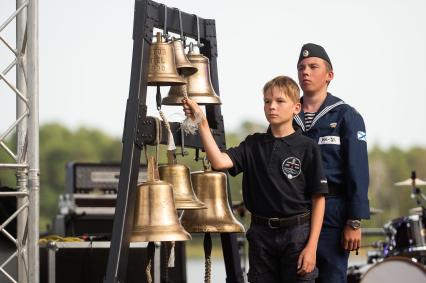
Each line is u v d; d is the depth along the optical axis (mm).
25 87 16375
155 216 13523
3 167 15484
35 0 15586
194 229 14352
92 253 18734
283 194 13656
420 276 20750
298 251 13641
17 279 17422
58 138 111938
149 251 14062
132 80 13734
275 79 13883
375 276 21156
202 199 14578
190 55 14969
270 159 13781
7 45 16172
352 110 15031
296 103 13906
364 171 14680
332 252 14727
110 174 26594
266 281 13852
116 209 13398
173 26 14703
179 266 23391
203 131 13734
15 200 17953
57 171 110250
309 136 15016
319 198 13734
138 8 13938
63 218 25578
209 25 15625
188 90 14797
